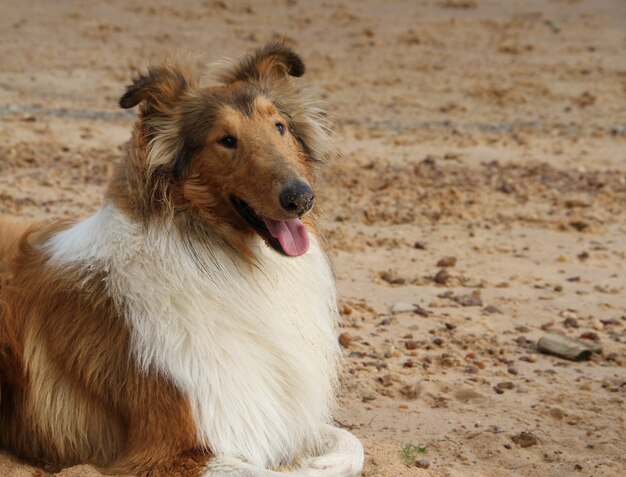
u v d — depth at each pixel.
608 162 21.81
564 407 10.10
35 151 19.61
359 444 8.36
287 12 34.50
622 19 35.25
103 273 7.85
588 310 13.19
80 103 24.30
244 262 8.07
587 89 28.11
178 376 7.59
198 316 7.76
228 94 8.09
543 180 19.95
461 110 25.91
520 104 26.69
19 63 27.41
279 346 8.05
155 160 7.82
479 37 32.69
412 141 22.61
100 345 7.79
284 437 7.98
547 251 15.81
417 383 10.45
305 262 8.43
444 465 8.68
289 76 8.88
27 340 8.01
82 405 7.89
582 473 8.64
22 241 8.55
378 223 16.86
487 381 10.67
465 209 17.75
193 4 34.59
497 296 13.59
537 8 36.34
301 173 7.97
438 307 13.03
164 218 7.86
